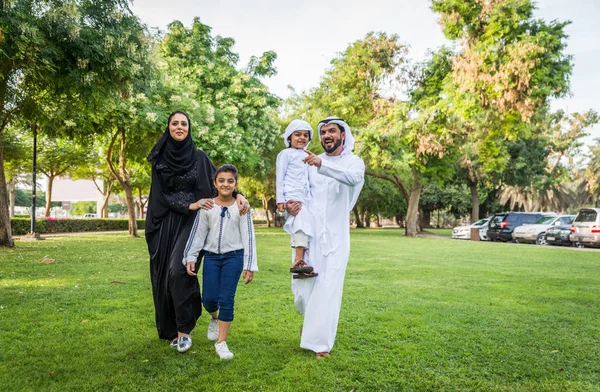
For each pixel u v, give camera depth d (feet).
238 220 12.11
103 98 40.60
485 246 55.16
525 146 110.63
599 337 13.71
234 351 11.96
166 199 12.38
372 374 10.37
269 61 80.74
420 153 76.95
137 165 79.00
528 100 58.95
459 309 17.40
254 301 18.34
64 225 86.17
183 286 11.69
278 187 12.62
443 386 9.77
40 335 13.03
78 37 34.58
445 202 146.30
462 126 76.13
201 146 62.39
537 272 29.32
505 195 145.48
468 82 61.41
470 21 65.31
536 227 67.77
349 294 20.40
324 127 13.05
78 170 109.19
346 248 12.32
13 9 31.63
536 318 16.06
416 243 59.26
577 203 168.14
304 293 12.19
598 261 37.35
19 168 102.78
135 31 38.93
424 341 13.08
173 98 57.98
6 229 43.47
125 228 108.17
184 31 74.84
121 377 9.92
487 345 12.77
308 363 10.98
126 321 14.76
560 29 61.67
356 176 11.84
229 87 74.84
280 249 44.42
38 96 43.75
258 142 77.46
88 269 27.35
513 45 60.34
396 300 19.04
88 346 12.12
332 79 86.33
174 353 11.68
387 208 141.38
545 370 10.84
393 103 79.46
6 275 24.50
